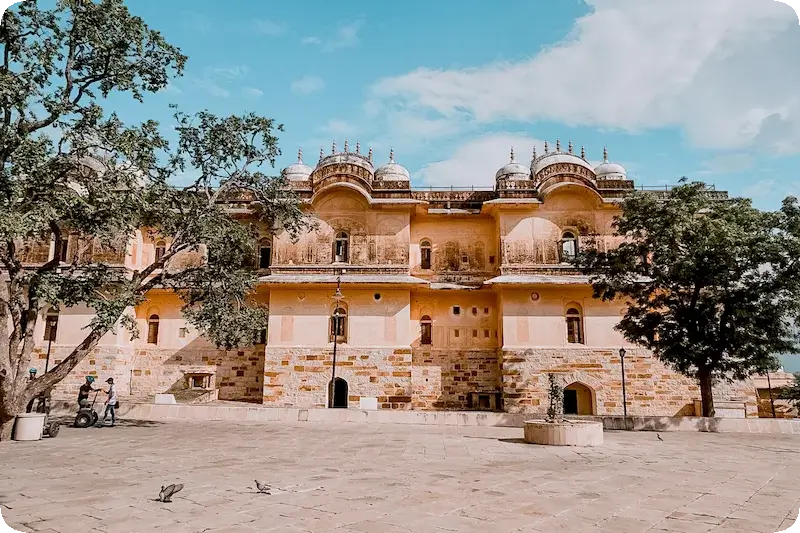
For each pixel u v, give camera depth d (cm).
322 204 2861
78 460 1167
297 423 1998
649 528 699
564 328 2731
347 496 843
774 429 1911
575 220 2825
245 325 1956
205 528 665
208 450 1334
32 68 1399
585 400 2752
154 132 1571
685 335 2112
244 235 1931
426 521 707
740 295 2002
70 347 2739
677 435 1817
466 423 2017
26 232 1289
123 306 1558
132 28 1532
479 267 2980
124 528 661
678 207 2038
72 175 1527
